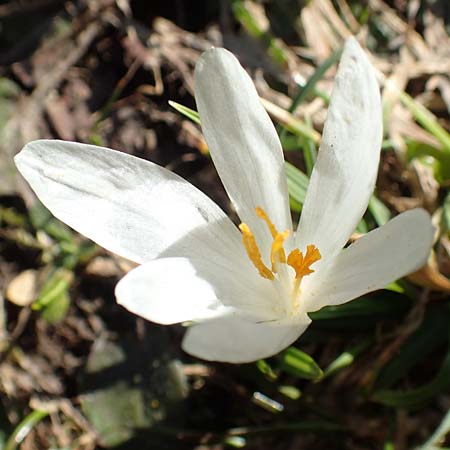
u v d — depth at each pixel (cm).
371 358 13
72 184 10
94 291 15
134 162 11
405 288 13
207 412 14
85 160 10
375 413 13
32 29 17
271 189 11
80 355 14
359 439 13
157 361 14
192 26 17
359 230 13
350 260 10
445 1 17
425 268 12
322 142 10
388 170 15
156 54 16
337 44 17
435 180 14
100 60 17
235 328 9
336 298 10
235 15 17
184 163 15
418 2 17
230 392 14
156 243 10
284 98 16
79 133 16
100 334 14
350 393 13
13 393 14
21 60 17
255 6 17
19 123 16
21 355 15
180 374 14
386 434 13
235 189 11
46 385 14
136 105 16
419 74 16
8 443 14
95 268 15
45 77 16
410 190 15
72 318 15
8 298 15
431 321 13
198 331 9
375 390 13
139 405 14
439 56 17
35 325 15
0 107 16
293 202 13
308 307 10
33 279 15
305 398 13
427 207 14
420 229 9
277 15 17
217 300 10
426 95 16
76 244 15
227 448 13
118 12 17
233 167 11
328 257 11
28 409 14
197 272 10
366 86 10
